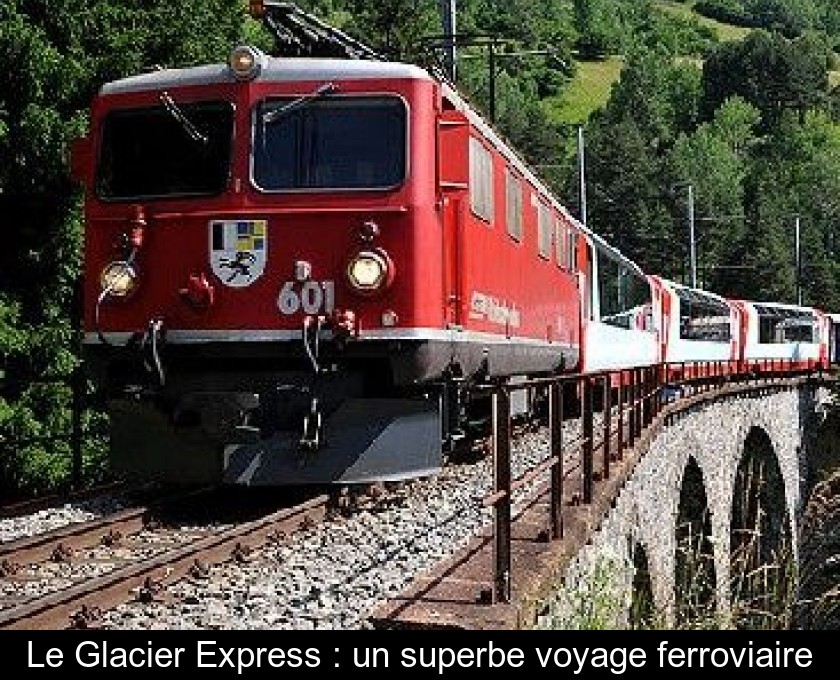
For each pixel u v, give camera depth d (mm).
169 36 19766
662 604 12797
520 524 10188
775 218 102062
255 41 23047
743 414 34469
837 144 155375
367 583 8195
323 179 10953
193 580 8492
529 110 123625
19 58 17516
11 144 17641
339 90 11078
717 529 28922
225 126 11156
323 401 11039
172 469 11242
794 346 54062
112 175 11398
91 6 18922
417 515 11078
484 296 12969
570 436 18766
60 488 18328
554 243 18328
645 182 98250
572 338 20453
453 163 11266
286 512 10297
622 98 150625
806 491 46125
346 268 10789
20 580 8672
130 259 11172
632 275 28719
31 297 18875
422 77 11133
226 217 10984
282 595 8023
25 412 18094
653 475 18703
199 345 10969
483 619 6801
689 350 36500
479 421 14719
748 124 161875
